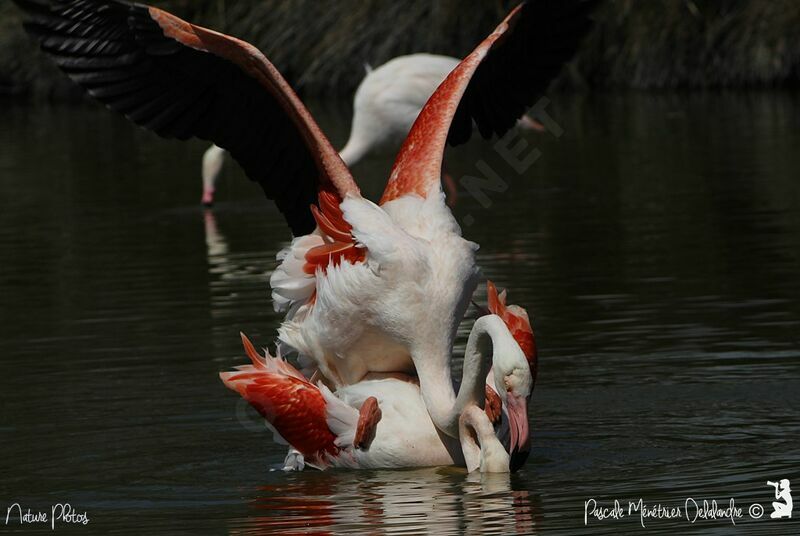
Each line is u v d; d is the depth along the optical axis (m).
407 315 9.66
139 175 29.95
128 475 9.59
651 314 14.33
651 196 23.34
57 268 18.41
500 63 11.53
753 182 24.25
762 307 14.41
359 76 45.12
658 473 9.23
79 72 10.30
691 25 44.31
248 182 28.36
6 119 46.28
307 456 9.78
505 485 9.08
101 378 12.30
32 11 10.22
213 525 8.35
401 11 43.00
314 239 10.30
